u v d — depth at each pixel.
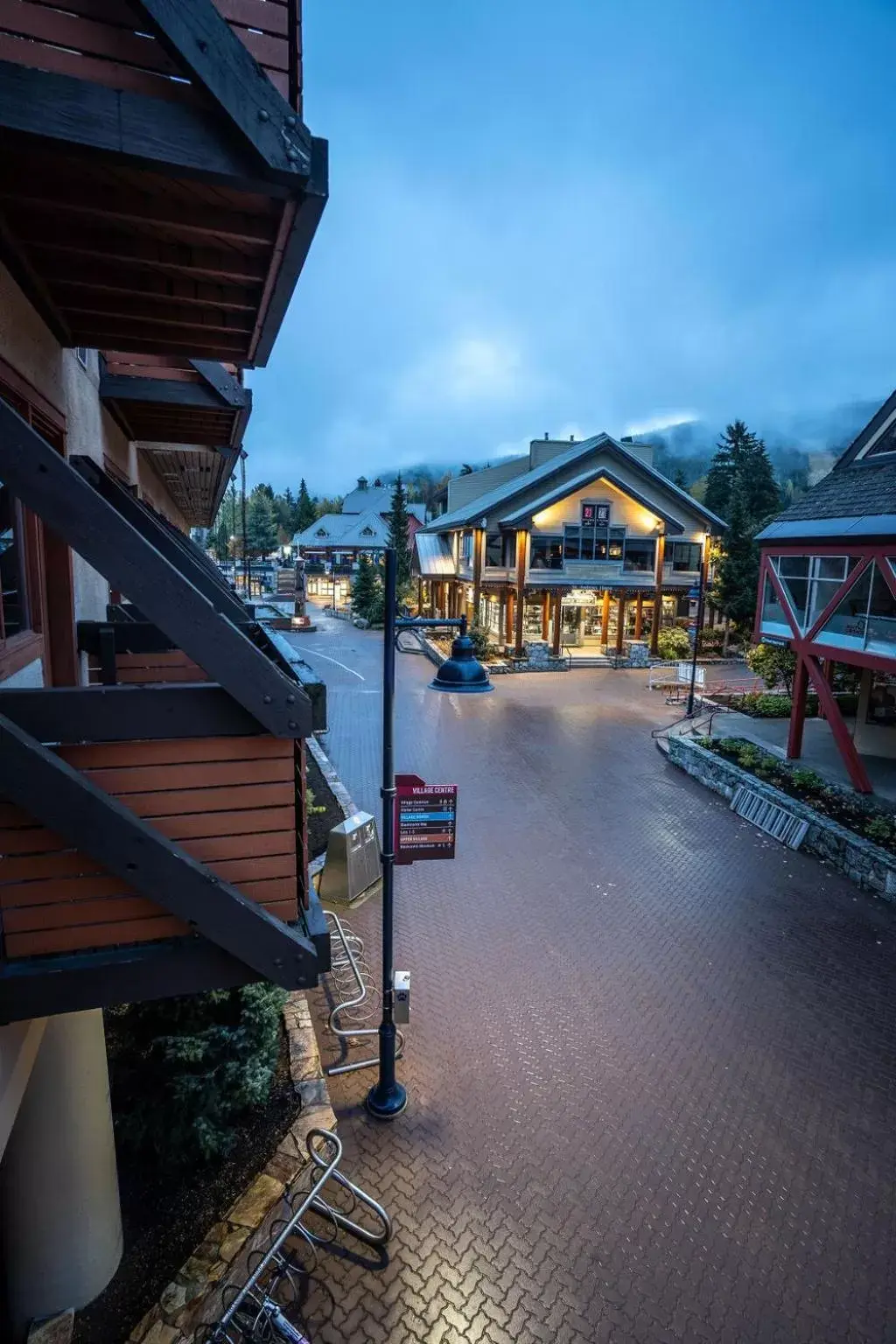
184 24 2.41
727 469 58.75
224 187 2.75
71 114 2.45
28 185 2.83
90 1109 4.49
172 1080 5.46
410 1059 7.06
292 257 3.29
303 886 3.39
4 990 2.87
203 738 3.04
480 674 6.30
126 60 2.62
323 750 17.28
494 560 30.62
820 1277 5.07
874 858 10.76
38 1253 4.52
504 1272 5.02
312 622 43.84
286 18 3.04
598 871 11.25
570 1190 5.67
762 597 15.69
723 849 12.21
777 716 20.19
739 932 9.59
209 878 2.90
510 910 9.97
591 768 16.41
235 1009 6.06
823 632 13.96
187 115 2.57
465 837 12.34
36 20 2.53
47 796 2.66
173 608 2.71
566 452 36.41
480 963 8.69
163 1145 5.47
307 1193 4.98
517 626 29.44
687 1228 5.39
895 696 15.65
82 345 4.57
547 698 23.55
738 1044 7.41
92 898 2.98
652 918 9.88
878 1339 4.69
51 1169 4.39
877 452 14.58
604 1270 5.06
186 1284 4.63
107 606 6.57
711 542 32.59
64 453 4.79
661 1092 6.73
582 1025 7.63
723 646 31.88
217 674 2.84
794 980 8.53
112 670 4.91
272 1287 4.66
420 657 31.64
